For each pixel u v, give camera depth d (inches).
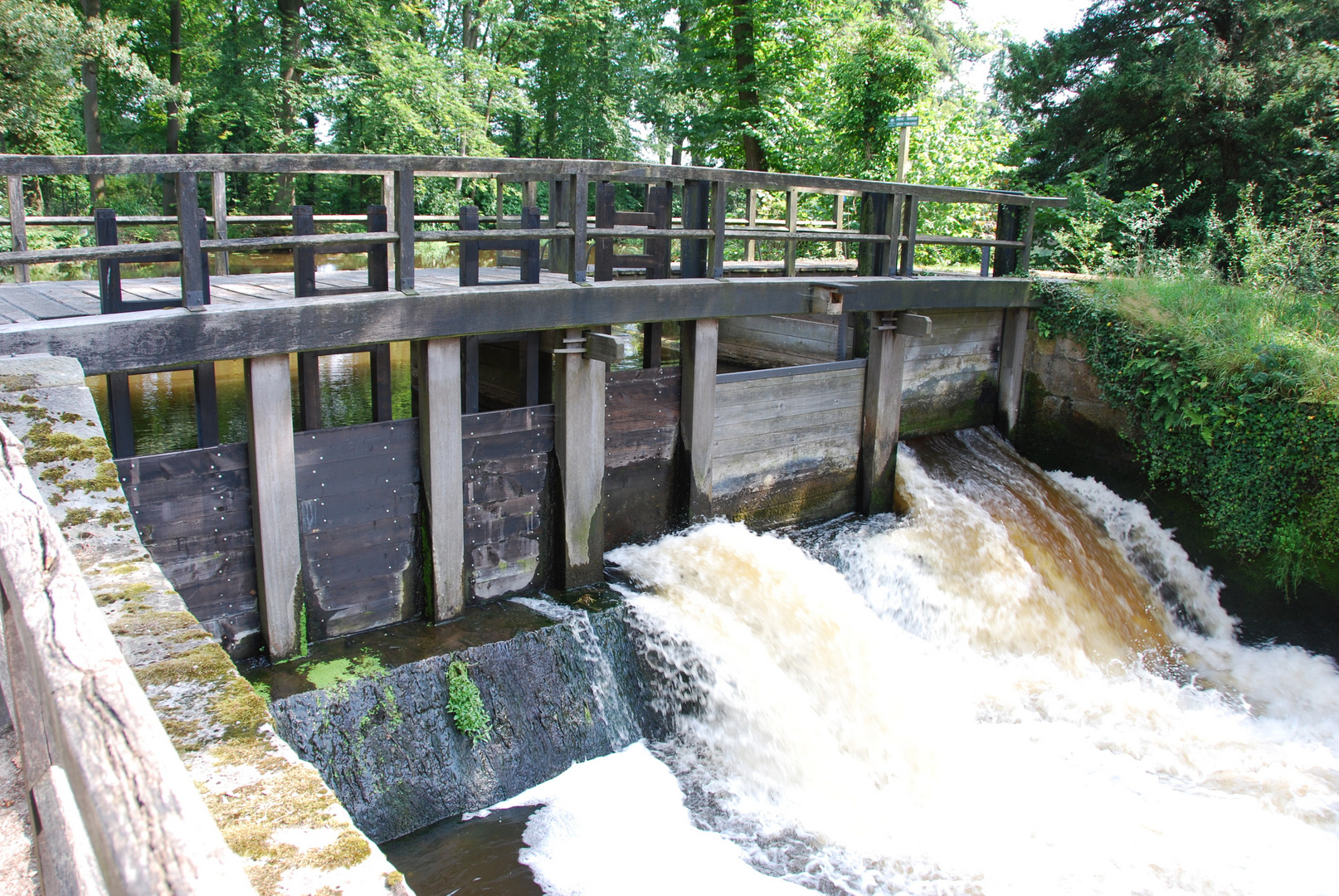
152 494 204.4
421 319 222.8
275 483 214.7
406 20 1026.1
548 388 300.5
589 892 196.4
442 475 239.3
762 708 243.3
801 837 224.1
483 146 1010.1
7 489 87.5
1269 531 345.1
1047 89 660.7
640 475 293.7
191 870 43.6
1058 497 397.4
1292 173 555.8
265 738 94.1
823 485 350.9
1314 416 328.5
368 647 230.5
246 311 197.6
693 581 279.1
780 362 416.2
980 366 416.8
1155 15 627.8
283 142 944.9
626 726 250.2
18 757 91.9
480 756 224.8
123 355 183.8
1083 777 262.2
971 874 218.4
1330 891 223.0
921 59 576.4
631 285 259.6
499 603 259.4
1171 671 337.1
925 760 257.8
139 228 820.6
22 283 270.5
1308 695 322.7
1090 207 521.3
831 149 637.9
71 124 954.1
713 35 746.2
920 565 327.6
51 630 62.9
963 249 603.5
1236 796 260.8
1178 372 363.9
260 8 939.3
